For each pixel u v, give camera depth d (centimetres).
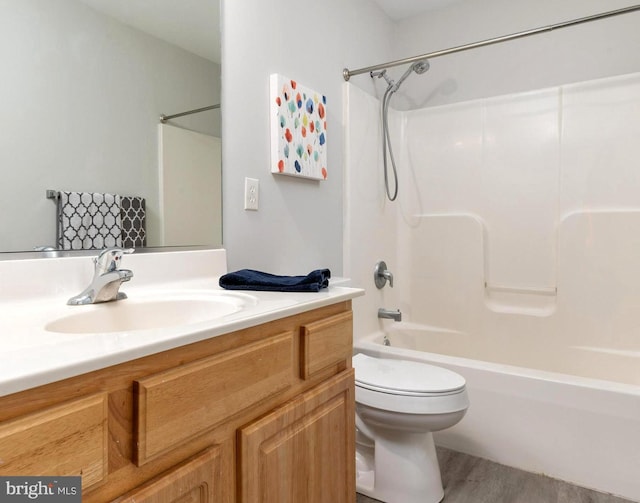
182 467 67
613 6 217
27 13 97
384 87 258
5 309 90
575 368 213
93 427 55
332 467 104
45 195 101
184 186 133
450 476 160
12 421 47
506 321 232
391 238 255
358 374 149
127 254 115
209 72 140
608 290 208
